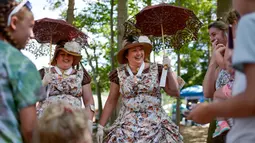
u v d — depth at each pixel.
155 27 4.48
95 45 15.36
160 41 4.56
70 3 8.48
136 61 4.09
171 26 4.47
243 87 1.86
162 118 4.07
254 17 1.75
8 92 2.11
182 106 20.06
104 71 16.70
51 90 4.10
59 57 4.23
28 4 2.37
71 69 4.29
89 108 4.32
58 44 4.38
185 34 4.48
